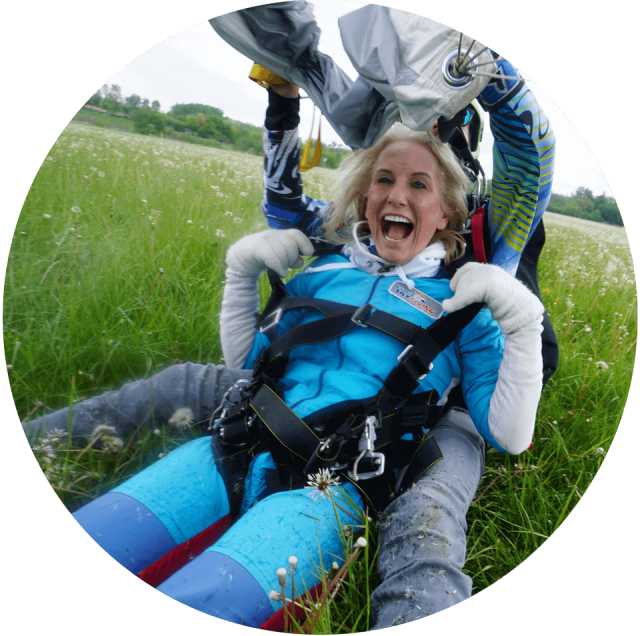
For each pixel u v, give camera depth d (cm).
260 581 117
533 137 144
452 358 156
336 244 182
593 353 184
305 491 133
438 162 160
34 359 175
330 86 147
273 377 157
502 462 173
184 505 136
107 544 126
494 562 144
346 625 127
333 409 142
